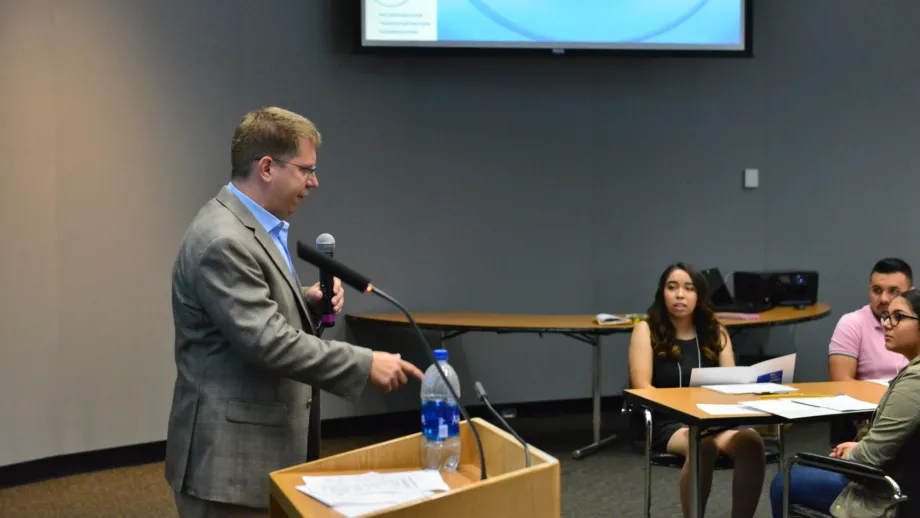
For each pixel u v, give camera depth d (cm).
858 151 540
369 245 470
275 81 443
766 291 453
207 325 160
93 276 388
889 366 307
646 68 514
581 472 386
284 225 172
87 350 387
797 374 540
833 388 262
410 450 150
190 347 164
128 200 398
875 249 542
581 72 505
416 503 112
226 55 428
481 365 498
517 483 121
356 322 465
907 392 194
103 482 370
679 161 522
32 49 369
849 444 232
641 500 342
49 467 376
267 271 161
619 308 517
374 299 471
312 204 454
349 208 465
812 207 538
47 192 374
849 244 541
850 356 315
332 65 459
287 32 446
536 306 504
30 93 368
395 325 421
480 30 454
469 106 489
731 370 270
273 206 168
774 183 535
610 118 511
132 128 399
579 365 518
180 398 163
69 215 381
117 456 397
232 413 158
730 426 218
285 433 162
